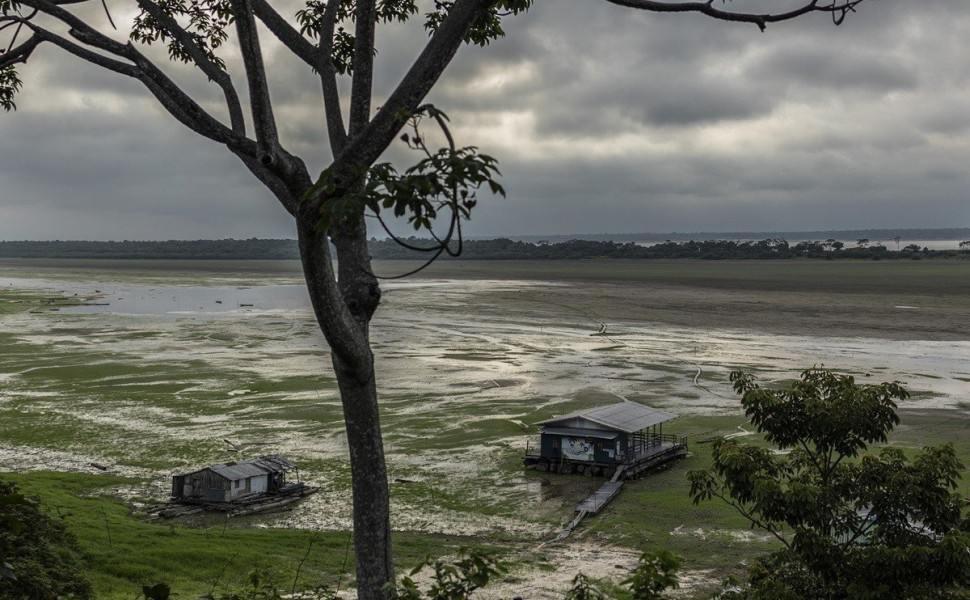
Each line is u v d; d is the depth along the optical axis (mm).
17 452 49594
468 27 8695
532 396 66750
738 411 60844
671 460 48344
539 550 34281
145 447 51031
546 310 137750
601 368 79688
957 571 12859
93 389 68438
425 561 8750
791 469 15633
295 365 81312
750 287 183250
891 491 14102
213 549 31484
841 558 13789
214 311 138375
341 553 33062
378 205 7484
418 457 49375
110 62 9992
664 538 35625
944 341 96188
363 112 10398
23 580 14867
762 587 14016
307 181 8992
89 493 41938
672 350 91125
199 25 15445
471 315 130375
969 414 58062
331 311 8914
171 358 85500
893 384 14930
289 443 52188
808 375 15805
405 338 102750
